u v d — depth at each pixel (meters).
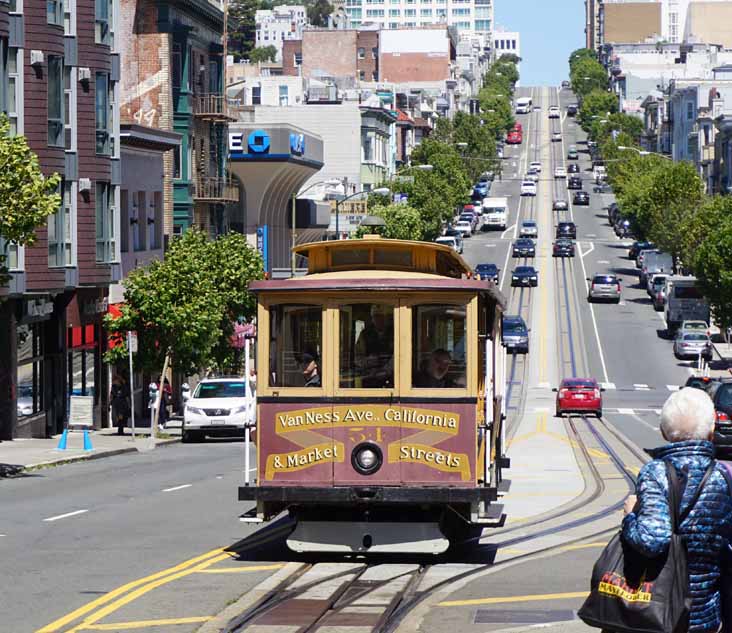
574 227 162.75
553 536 23.52
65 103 53.94
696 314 103.00
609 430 56.88
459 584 18.67
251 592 17.83
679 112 192.50
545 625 15.48
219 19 85.31
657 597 9.53
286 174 97.69
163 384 59.56
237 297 62.38
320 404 19.83
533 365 93.31
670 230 121.44
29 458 41.81
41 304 52.66
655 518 9.53
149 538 23.31
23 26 50.03
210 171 84.94
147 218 68.56
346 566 20.28
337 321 19.86
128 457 44.59
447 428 19.66
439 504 20.05
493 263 141.88
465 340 19.72
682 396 9.90
